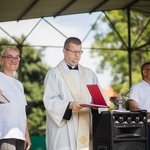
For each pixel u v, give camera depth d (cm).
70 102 613
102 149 589
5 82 611
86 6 1487
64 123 630
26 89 2783
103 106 578
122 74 2953
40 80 2827
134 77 2886
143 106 770
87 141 632
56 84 637
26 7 1323
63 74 643
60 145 628
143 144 589
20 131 606
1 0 1202
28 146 648
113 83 2952
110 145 575
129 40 1587
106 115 584
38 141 1253
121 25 3039
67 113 614
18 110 609
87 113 638
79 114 635
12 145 592
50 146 637
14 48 628
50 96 632
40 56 2870
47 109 624
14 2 1240
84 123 634
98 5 1511
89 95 642
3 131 593
